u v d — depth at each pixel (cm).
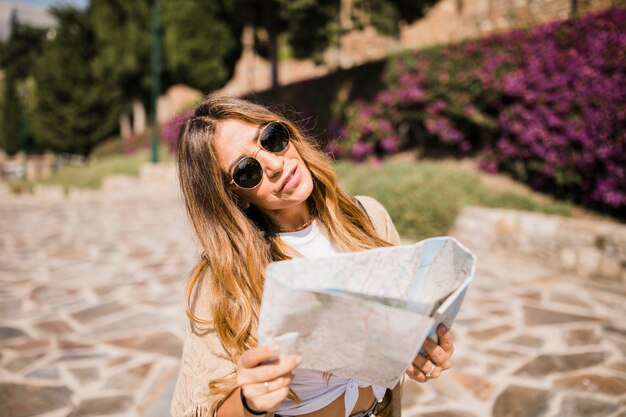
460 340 372
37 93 2858
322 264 82
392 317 76
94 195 1653
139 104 2719
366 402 120
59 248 734
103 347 370
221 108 114
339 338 79
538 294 482
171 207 1211
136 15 2320
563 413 267
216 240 111
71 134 2850
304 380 106
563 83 675
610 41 610
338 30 1313
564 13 988
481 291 495
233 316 103
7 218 1071
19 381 317
